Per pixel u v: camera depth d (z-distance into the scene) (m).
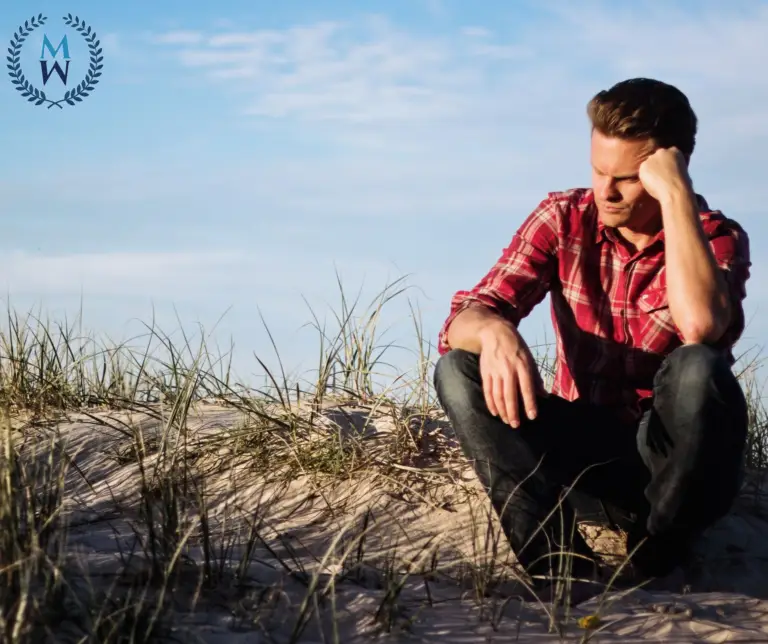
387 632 2.71
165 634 2.53
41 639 2.45
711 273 3.09
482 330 3.23
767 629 2.83
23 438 4.58
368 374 4.96
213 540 3.43
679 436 3.04
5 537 2.67
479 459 3.25
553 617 2.81
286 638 2.66
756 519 3.99
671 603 2.99
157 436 4.55
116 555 3.10
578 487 3.51
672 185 3.17
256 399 4.78
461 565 3.30
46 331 5.62
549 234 3.53
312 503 3.90
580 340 3.54
